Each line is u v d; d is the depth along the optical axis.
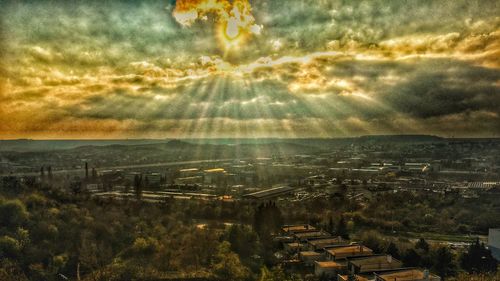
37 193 139.88
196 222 133.38
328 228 123.50
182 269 92.56
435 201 150.00
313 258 95.94
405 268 84.88
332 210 147.75
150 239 104.12
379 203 152.88
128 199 160.62
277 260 96.94
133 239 108.44
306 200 163.75
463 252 99.94
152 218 129.25
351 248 97.88
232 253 96.25
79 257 97.94
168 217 131.00
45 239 102.56
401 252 98.25
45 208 121.31
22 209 111.19
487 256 93.69
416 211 141.50
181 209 145.62
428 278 79.25
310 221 133.88
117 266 91.38
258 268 93.75
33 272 90.94
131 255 100.19
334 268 87.69
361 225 133.75
